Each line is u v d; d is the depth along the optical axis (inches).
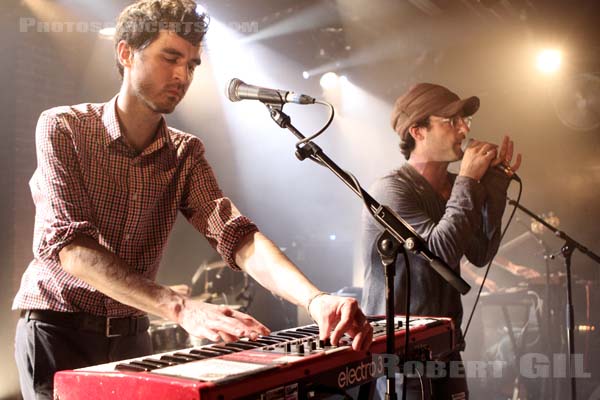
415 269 97.6
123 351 78.2
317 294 64.7
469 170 102.3
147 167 78.4
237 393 49.0
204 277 238.1
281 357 56.6
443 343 79.5
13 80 207.6
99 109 78.1
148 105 74.4
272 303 251.6
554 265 231.9
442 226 97.7
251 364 53.7
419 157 109.7
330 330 61.9
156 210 80.8
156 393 48.3
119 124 76.2
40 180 71.7
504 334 214.5
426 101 107.0
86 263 65.2
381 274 100.0
